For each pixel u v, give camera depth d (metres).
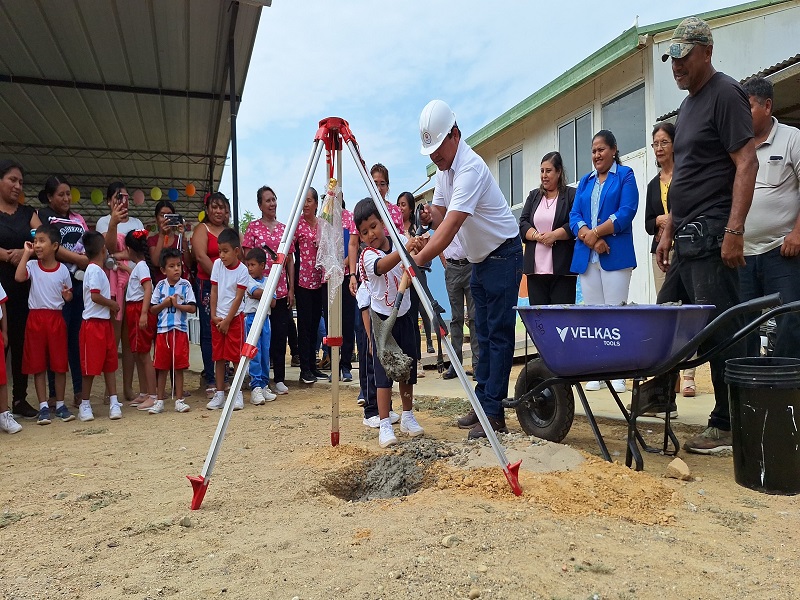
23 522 2.76
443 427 4.66
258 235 6.83
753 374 3.06
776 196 3.98
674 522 2.63
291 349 8.95
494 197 3.84
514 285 3.96
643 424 4.65
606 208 5.07
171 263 5.86
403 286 3.39
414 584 2.00
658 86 9.59
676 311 3.07
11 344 5.59
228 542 2.43
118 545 2.44
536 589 1.97
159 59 9.97
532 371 4.03
